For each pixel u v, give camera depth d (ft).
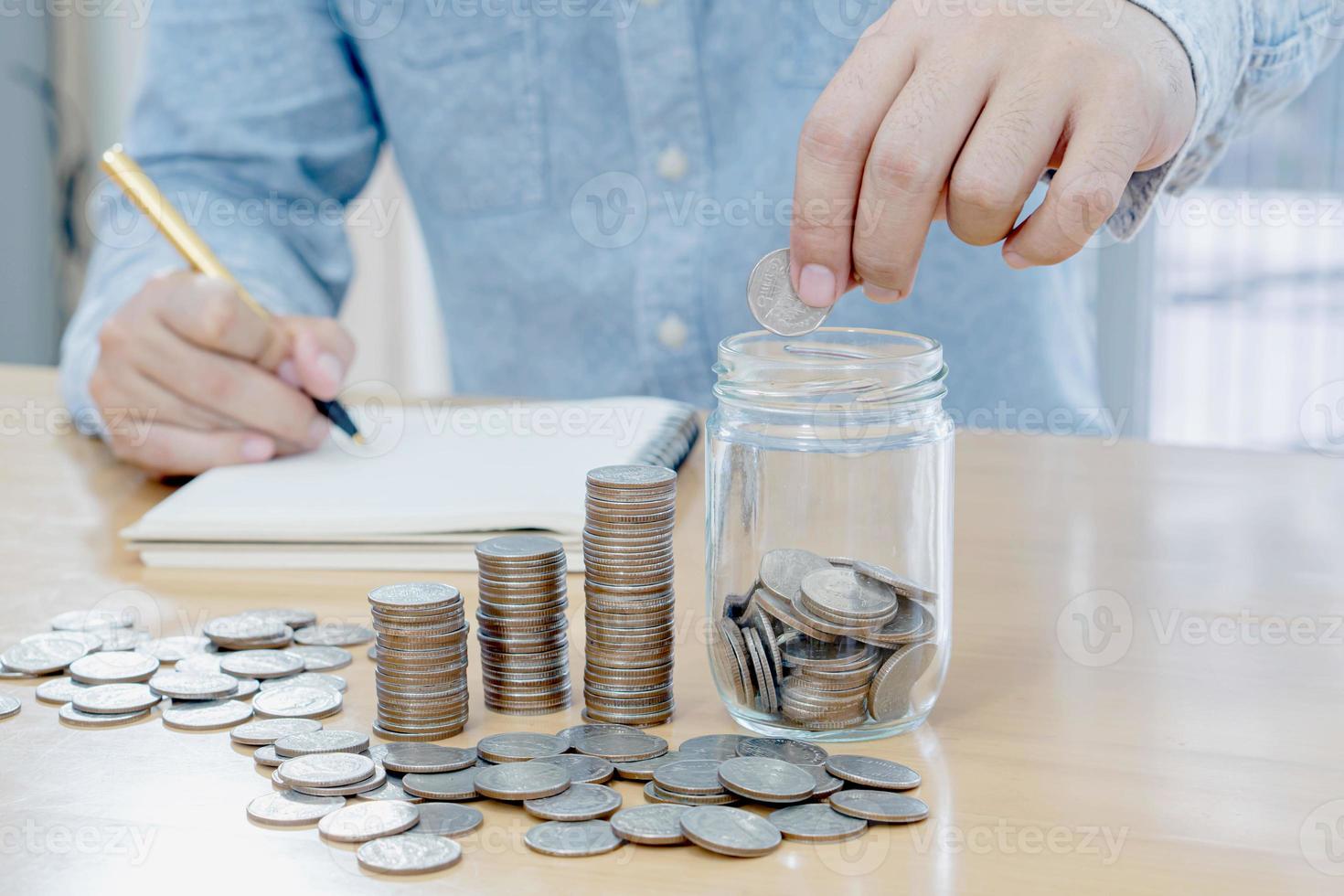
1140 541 2.76
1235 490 3.15
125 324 3.09
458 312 4.95
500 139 4.64
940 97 1.84
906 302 4.48
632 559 1.86
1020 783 1.68
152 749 1.80
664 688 1.91
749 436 1.81
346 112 4.79
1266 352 7.74
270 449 3.11
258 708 1.92
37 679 2.08
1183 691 2.00
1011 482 3.23
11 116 7.00
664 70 4.39
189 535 2.62
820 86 4.35
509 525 2.57
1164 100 1.97
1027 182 1.86
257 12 4.48
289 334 3.19
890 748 1.80
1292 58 2.74
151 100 4.43
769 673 1.80
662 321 4.55
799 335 1.95
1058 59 1.86
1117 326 7.76
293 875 1.44
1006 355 4.53
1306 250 7.51
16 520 2.95
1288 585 2.48
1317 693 1.99
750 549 1.82
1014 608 2.37
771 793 1.57
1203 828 1.55
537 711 1.97
